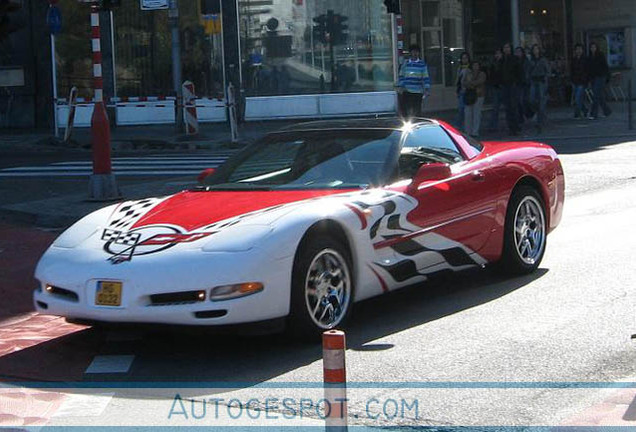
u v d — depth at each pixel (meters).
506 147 9.33
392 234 7.59
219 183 8.16
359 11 28.64
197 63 28.70
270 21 28.64
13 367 6.86
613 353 6.61
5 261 10.63
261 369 6.61
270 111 28.88
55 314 6.99
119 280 6.62
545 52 34.72
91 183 13.97
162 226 7.10
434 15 32.22
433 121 8.73
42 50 29.61
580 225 11.50
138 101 26.72
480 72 23.77
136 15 28.83
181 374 6.58
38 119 29.88
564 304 7.97
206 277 6.50
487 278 9.09
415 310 8.05
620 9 35.62
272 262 6.65
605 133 23.25
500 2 33.66
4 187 16.50
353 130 8.41
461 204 8.23
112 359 6.99
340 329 7.25
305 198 7.41
